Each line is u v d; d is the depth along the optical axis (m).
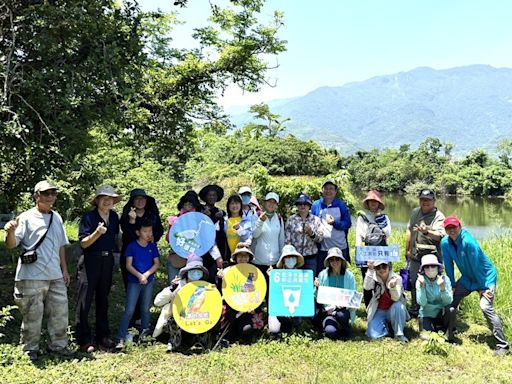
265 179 8.51
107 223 5.73
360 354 5.68
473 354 5.81
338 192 8.62
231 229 6.62
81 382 4.75
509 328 6.21
